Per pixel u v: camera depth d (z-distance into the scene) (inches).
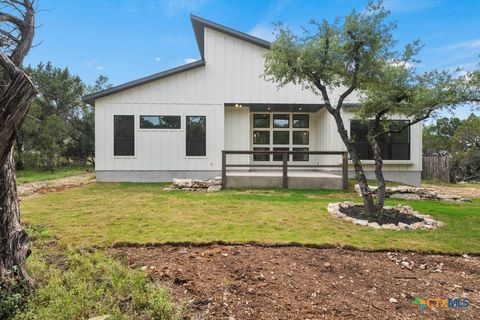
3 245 89.4
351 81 215.8
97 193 314.3
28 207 235.1
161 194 308.5
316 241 152.6
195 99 422.0
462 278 115.3
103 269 112.7
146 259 127.6
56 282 98.0
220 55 423.5
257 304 92.4
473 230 179.2
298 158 484.7
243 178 360.2
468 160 748.6
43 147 664.4
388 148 419.8
